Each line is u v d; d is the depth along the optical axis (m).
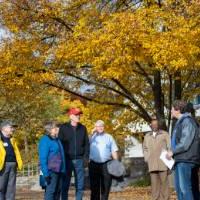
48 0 17.11
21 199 21.34
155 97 19.66
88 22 16.67
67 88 19.52
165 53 13.88
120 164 12.77
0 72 16.41
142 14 14.57
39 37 17.34
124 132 21.33
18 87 16.92
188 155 9.40
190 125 9.45
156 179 13.35
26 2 17.12
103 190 12.82
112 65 14.24
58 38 17.30
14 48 16.62
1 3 17.22
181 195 9.45
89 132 19.53
